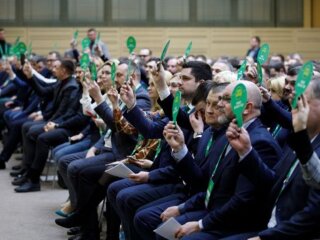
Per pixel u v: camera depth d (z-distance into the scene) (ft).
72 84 21.40
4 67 30.76
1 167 25.26
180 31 45.52
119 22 45.24
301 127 7.84
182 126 13.23
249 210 9.58
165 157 13.38
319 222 8.10
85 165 15.35
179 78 14.46
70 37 44.52
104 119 15.15
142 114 13.33
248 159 9.05
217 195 10.25
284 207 8.80
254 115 10.25
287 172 9.05
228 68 18.29
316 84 8.50
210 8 46.06
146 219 11.62
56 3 44.62
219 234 9.77
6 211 18.57
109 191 13.75
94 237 15.33
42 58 30.91
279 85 13.97
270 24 46.55
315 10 46.75
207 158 11.44
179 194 12.42
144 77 20.51
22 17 44.47
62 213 16.72
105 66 17.01
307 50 46.60
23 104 27.25
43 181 23.15
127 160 14.32
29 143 21.84
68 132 21.11
